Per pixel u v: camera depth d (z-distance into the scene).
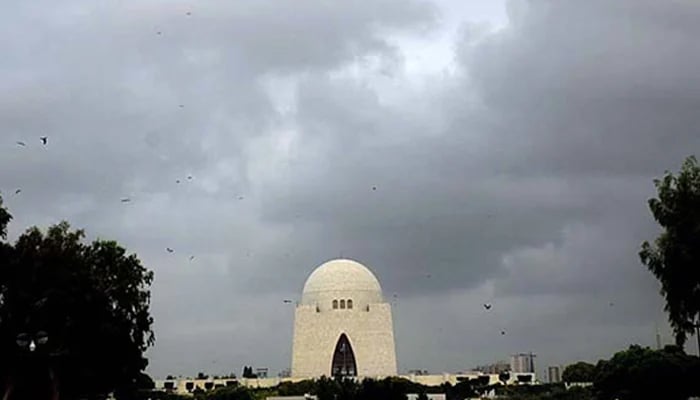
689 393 137.12
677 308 86.81
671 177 88.31
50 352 91.88
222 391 183.12
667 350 145.88
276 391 190.00
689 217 86.06
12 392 95.00
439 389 195.00
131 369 111.44
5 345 90.94
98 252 114.12
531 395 178.00
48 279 94.00
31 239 96.50
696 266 84.62
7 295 92.12
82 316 95.31
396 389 165.88
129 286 113.56
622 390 142.25
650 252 88.38
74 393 103.12
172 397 173.88
